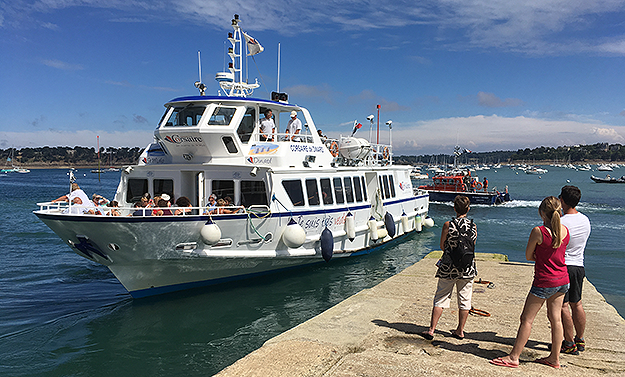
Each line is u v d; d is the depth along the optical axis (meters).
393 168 18.94
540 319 6.88
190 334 8.73
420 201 22.28
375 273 13.59
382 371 4.93
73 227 9.52
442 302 5.88
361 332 6.24
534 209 37.75
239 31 14.41
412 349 5.59
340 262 14.66
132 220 9.23
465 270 5.72
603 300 7.98
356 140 16.39
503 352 5.45
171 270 10.55
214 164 11.52
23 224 26.23
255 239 11.21
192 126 11.44
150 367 7.36
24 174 147.50
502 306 7.68
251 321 9.42
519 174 164.62
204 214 10.74
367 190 16.97
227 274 11.55
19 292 11.71
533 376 4.72
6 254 17.23
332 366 5.10
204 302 10.57
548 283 4.73
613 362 5.10
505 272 10.56
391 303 7.75
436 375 4.80
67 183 82.06
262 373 4.91
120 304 10.48
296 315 9.80
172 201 12.27
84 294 11.47
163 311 9.98
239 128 12.20
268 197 11.45
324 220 13.20
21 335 8.66
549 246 4.71
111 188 64.50
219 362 7.55
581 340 5.35
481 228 26.47
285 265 12.59
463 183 43.88
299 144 12.70
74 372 7.16
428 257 12.76
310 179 12.83
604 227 27.39
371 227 15.44
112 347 8.12
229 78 14.27
